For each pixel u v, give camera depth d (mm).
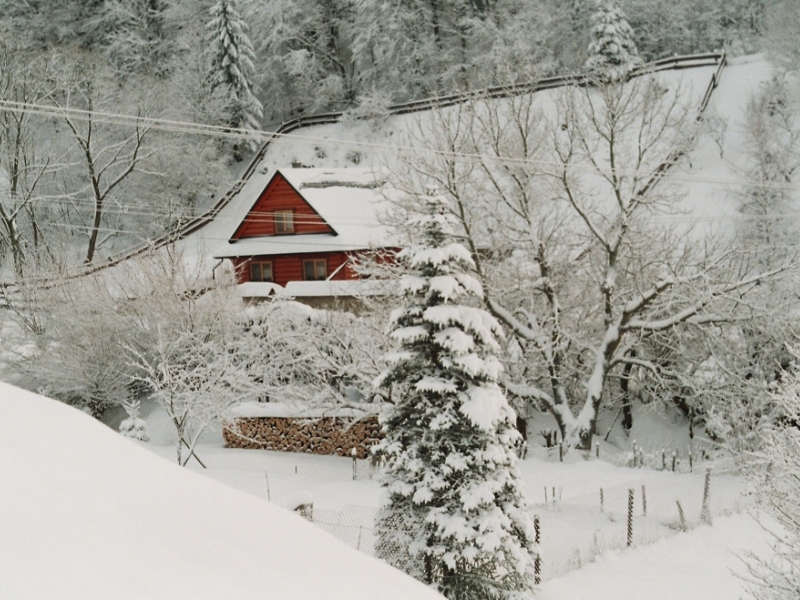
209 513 4156
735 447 24984
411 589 4246
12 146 42844
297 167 37312
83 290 27531
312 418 25438
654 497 20969
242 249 35812
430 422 13641
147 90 49594
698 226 37969
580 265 28875
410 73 61656
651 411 31797
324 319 26172
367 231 33812
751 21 65562
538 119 27750
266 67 64500
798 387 11688
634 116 27672
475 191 27891
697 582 14875
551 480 23125
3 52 41781
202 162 52156
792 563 10883
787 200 37469
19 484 3379
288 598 3305
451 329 13836
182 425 21672
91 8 64625
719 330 27562
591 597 14008
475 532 12758
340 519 16359
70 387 26625
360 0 62312
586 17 62000
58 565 2715
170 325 25562
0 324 27297
